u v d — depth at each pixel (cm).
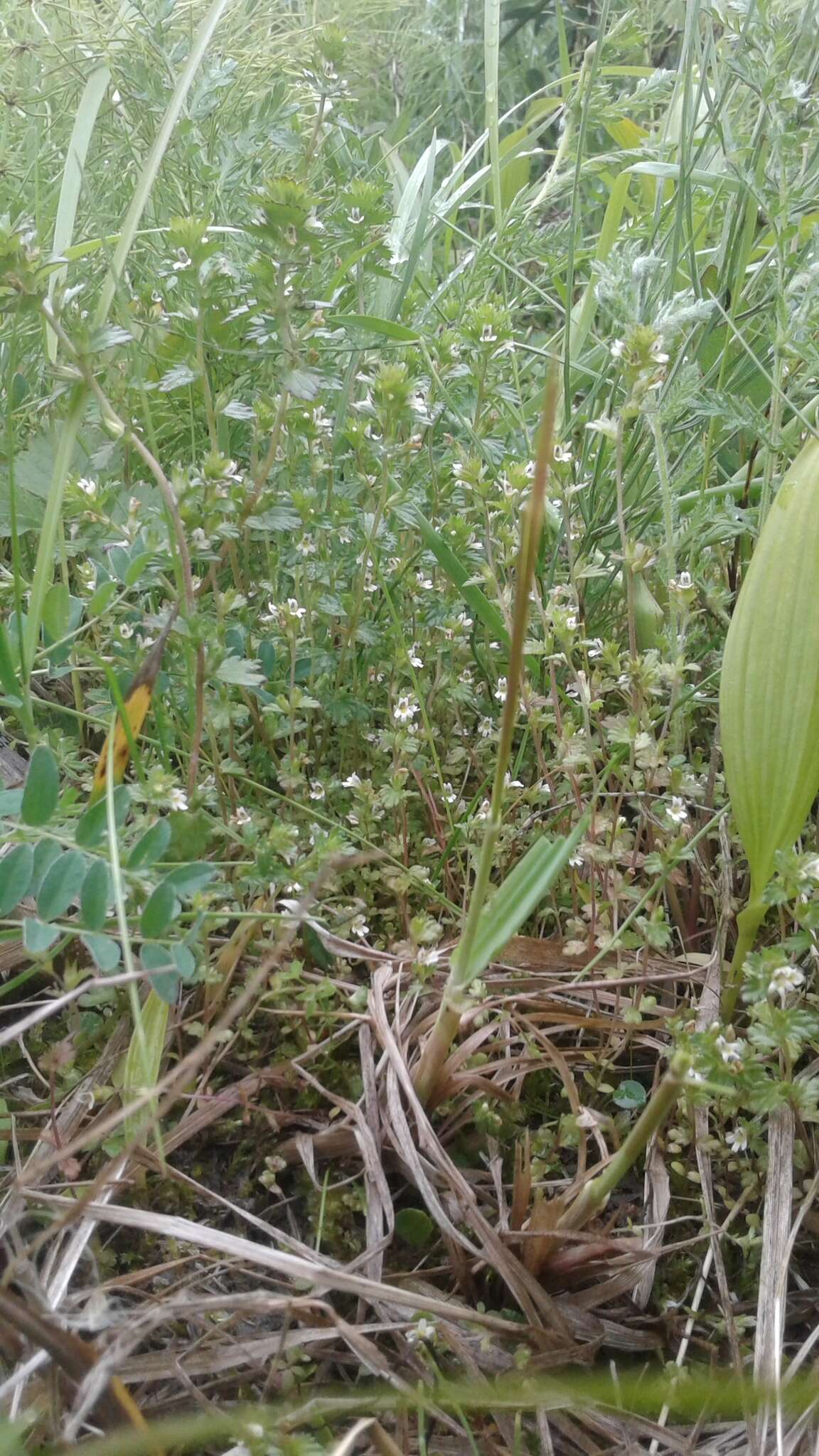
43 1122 28
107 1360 18
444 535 35
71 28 51
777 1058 29
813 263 35
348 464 39
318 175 48
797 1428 22
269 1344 23
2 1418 20
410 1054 29
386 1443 21
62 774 34
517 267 54
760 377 41
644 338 28
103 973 29
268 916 25
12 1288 22
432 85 82
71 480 31
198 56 29
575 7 80
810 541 25
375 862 34
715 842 34
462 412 41
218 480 27
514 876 23
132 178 50
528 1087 30
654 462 41
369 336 37
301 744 35
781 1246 25
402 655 34
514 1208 26
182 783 31
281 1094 30
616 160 47
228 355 38
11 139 52
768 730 25
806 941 26
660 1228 26
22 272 25
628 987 32
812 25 42
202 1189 26
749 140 43
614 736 30
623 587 40
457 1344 24
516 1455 22
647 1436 23
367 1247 26
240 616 36
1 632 26
